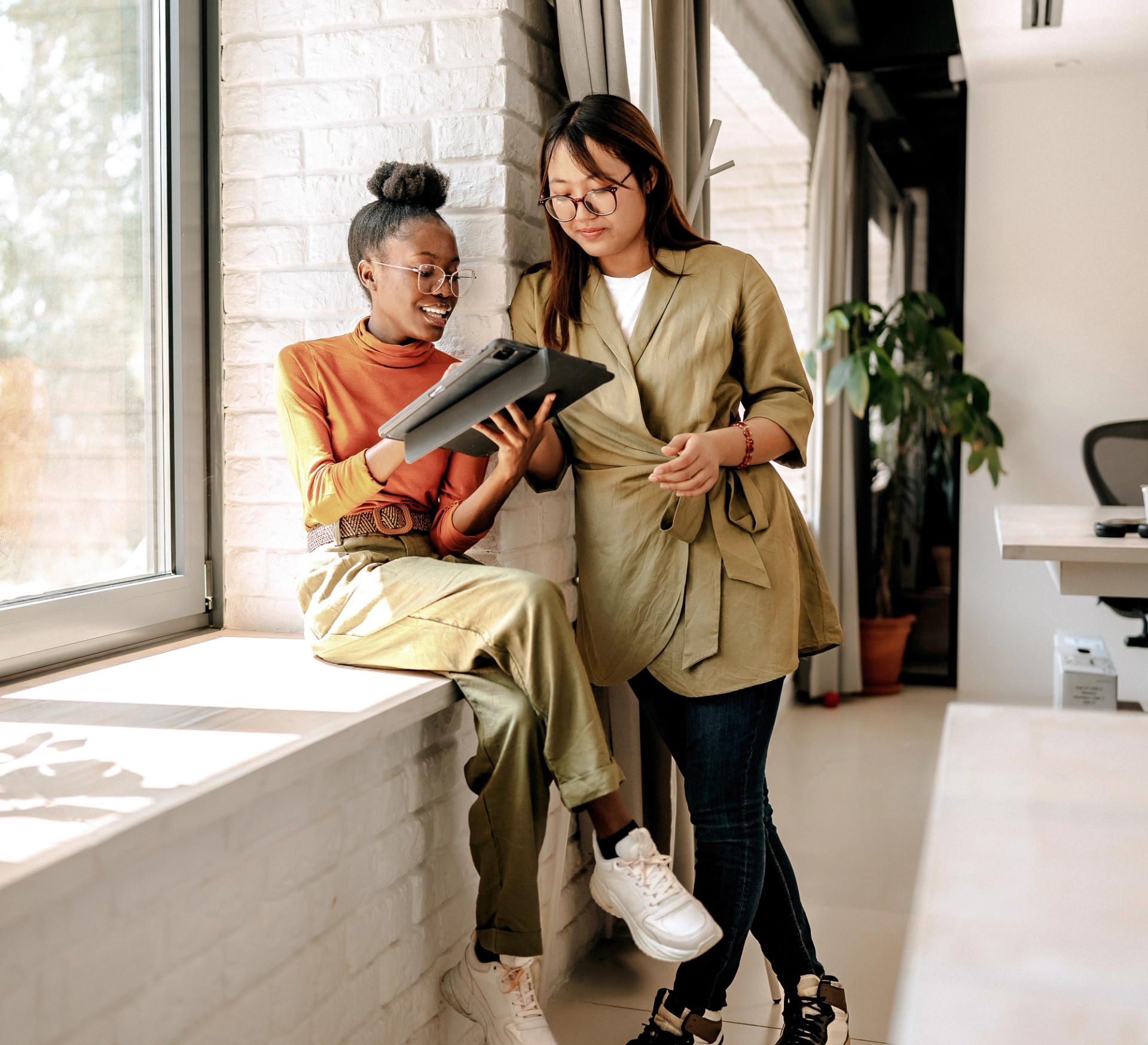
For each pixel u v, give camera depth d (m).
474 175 1.72
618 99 1.54
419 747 1.52
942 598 4.43
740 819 1.58
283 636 1.79
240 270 1.84
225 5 1.83
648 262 1.61
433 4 1.73
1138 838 0.54
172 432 1.80
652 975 2.04
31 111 1.49
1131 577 2.21
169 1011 1.05
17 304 1.48
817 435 4.20
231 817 1.13
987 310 4.17
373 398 1.58
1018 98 4.09
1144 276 4.01
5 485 1.46
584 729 1.36
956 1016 0.40
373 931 1.40
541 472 1.64
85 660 1.59
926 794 3.08
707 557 1.56
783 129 4.03
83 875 0.85
